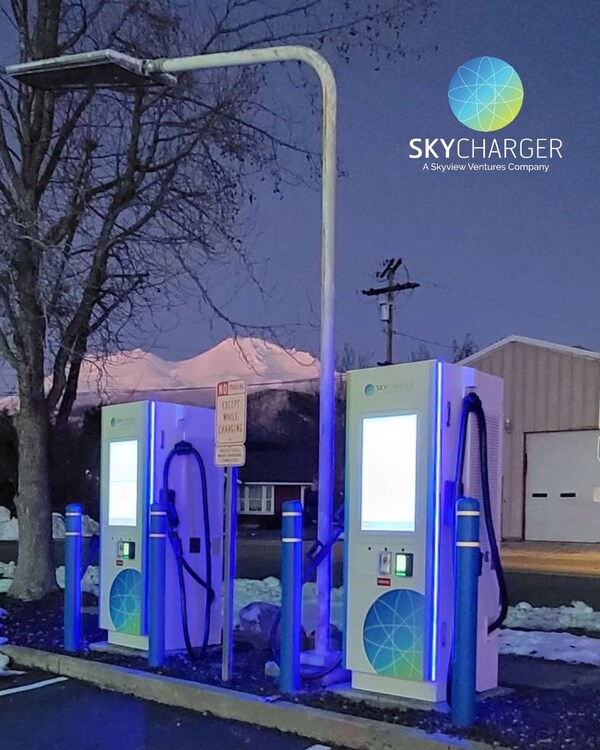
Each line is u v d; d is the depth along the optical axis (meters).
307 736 6.44
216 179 12.98
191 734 6.58
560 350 28.55
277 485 51.84
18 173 12.80
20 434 13.23
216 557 8.91
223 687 7.33
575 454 28.27
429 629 6.41
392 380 6.79
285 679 7.07
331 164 8.10
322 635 7.73
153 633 8.18
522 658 8.44
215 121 12.80
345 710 6.53
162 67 8.98
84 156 12.80
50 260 11.90
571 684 7.27
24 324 12.67
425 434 6.56
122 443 8.96
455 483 6.59
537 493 28.98
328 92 8.13
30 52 12.91
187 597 8.62
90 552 9.50
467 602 6.07
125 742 6.41
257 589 13.65
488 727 5.97
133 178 12.84
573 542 28.03
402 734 5.91
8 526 35.28
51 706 7.41
